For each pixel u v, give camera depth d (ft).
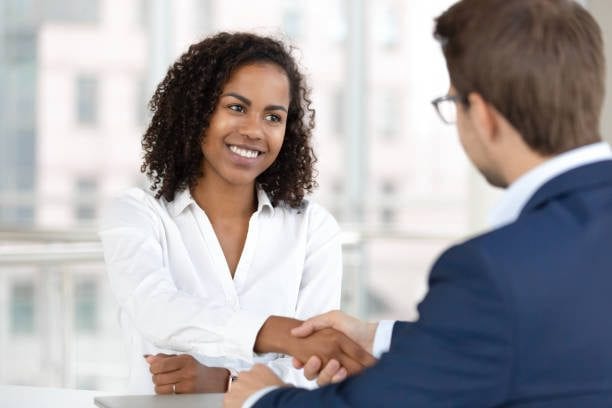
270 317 8.01
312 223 10.06
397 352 5.08
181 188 9.57
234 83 9.11
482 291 4.80
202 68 9.22
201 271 9.37
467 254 4.91
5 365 27.07
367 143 30.78
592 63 5.19
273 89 9.18
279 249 9.75
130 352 9.52
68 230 23.11
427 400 4.91
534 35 5.12
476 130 5.40
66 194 30.32
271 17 30.58
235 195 9.60
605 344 4.91
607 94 14.06
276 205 9.97
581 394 4.89
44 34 30.12
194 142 9.34
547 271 4.83
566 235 4.95
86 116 30.30
